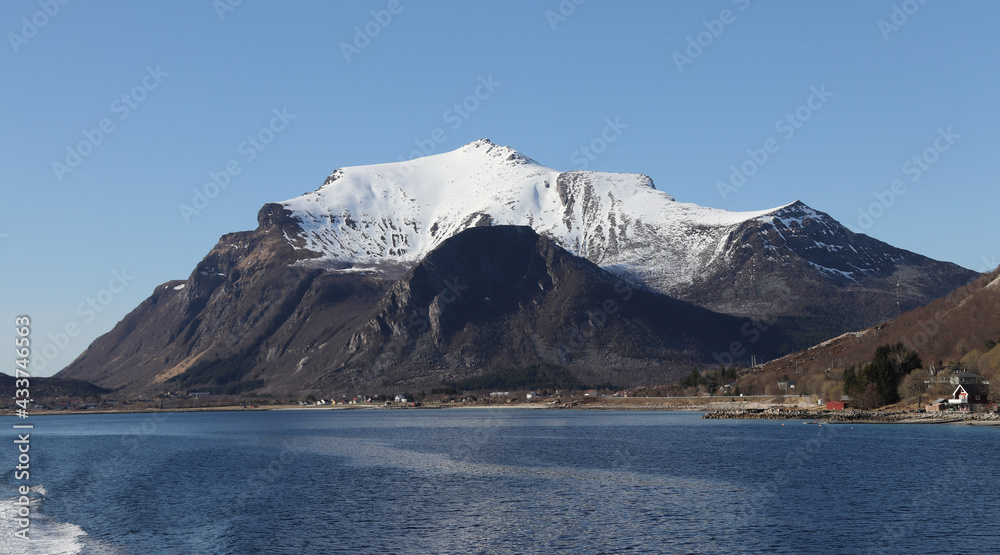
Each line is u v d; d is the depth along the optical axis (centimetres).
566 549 8156
